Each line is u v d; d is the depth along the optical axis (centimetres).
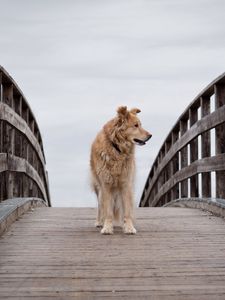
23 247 540
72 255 520
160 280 473
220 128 686
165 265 498
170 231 598
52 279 475
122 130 598
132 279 474
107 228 590
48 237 572
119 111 600
